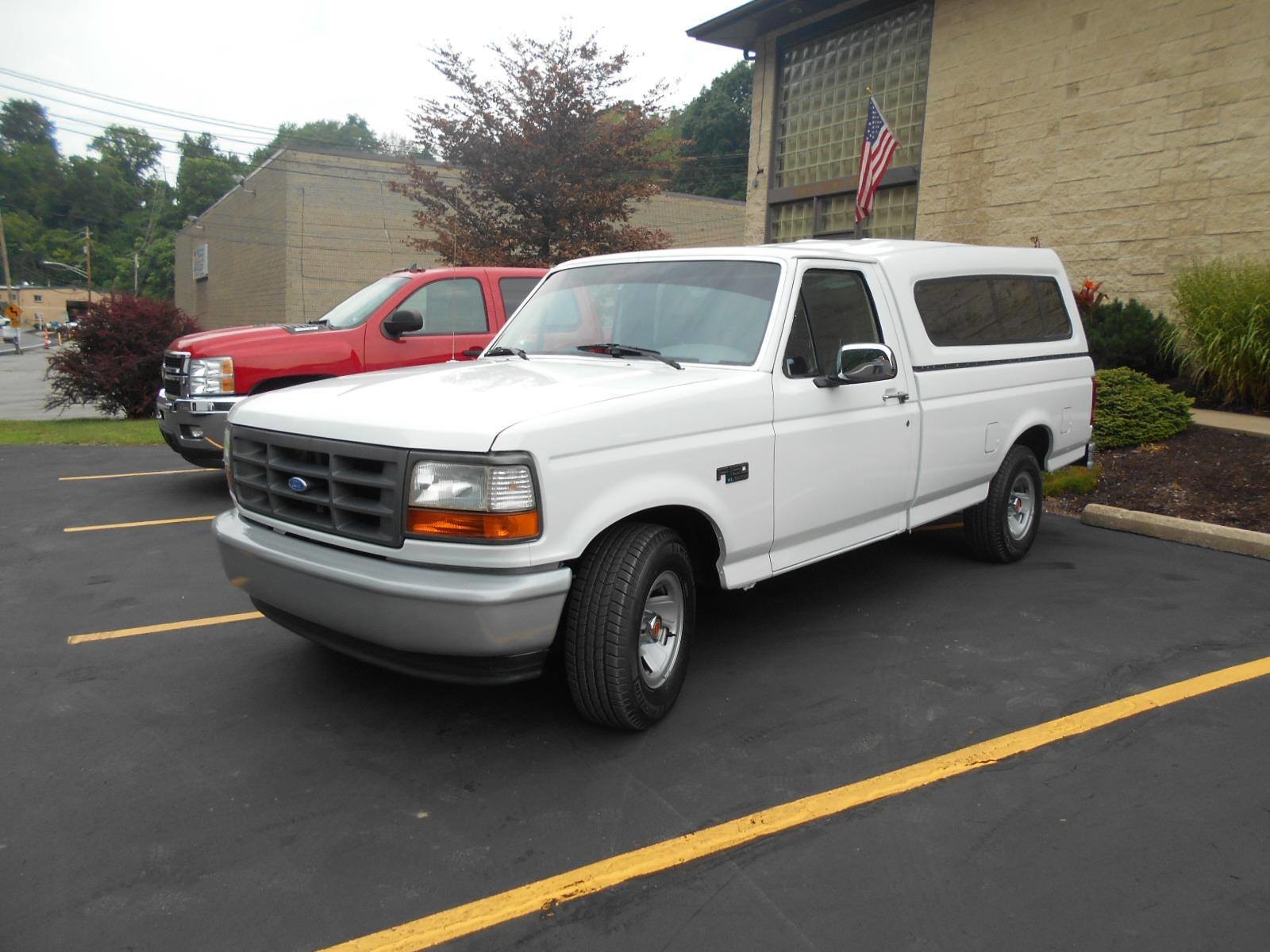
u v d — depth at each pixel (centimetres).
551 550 325
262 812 319
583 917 264
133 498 844
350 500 343
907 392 496
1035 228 1201
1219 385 941
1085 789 332
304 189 3161
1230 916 263
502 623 319
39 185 11275
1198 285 964
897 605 539
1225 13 1002
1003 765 350
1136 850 295
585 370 420
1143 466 832
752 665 449
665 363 429
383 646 342
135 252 8969
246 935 257
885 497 488
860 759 355
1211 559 635
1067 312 660
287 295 3180
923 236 1341
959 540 688
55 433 1305
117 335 1540
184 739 373
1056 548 666
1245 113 991
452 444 321
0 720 390
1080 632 491
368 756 359
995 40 1228
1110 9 1102
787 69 1556
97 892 275
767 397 412
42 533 711
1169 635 487
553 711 399
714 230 3381
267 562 364
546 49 1506
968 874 283
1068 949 250
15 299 10350
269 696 415
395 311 801
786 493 424
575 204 1511
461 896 274
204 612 529
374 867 288
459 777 343
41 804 324
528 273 884
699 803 325
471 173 1541
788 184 1570
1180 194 1053
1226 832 305
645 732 378
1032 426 605
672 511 387
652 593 378
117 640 484
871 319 487
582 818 315
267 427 381
